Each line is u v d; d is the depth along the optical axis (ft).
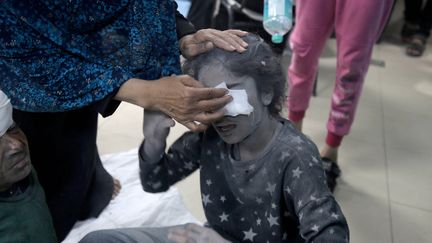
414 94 8.13
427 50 10.18
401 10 12.12
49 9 2.71
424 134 6.88
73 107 2.79
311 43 5.08
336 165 5.73
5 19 2.67
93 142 3.89
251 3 6.88
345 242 2.49
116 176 5.58
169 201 5.21
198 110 2.61
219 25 7.60
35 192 3.08
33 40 2.75
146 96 2.70
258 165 2.90
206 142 3.18
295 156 2.77
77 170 3.89
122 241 3.08
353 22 4.56
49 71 2.79
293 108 5.74
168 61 3.07
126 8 2.93
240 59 2.64
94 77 2.77
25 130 3.36
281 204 2.92
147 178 3.36
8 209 2.83
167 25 3.02
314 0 4.75
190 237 3.19
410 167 6.06
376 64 9.31
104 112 3.11
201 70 2.75
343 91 5.11
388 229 4.97
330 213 2.56
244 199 3.06
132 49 2.90
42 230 3.06
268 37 4.57
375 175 5.87
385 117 7.29
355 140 6.63
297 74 5.47
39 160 3.61
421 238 4.86
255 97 2.72
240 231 3.24
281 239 3.06
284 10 4.33
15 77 2.80
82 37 2.89
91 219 4.96
